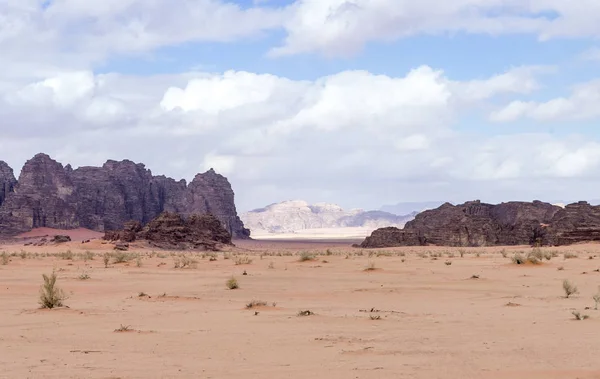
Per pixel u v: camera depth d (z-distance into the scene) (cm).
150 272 6888
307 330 2523
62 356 1980
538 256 8362
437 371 1661
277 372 1695
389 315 2997
